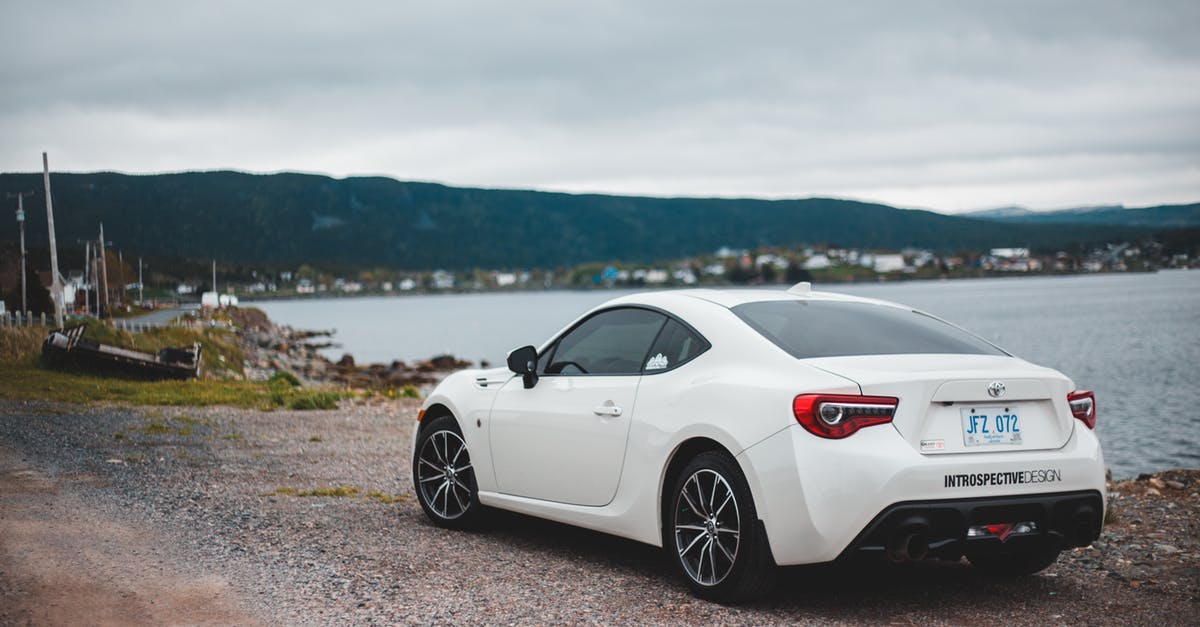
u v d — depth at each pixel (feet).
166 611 13.61
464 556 17.52
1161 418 99.40
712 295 16.90
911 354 14.73
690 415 14.82
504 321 543.80
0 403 48.34
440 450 20.54
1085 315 361.30
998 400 13.80
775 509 13.39
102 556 16.66
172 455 30.86
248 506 22.06
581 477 16.93
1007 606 14.60
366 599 14.48
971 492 13.23
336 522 20.49
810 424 13.26
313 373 165.27
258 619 13.35
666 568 16.75
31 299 250.16
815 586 15.53
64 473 26.07
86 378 69.82
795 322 15.58
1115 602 14.93
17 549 16.85
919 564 17.21
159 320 224.53
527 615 13.75
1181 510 23.84
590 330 18.10
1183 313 360.28
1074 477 13.94
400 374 173.88
